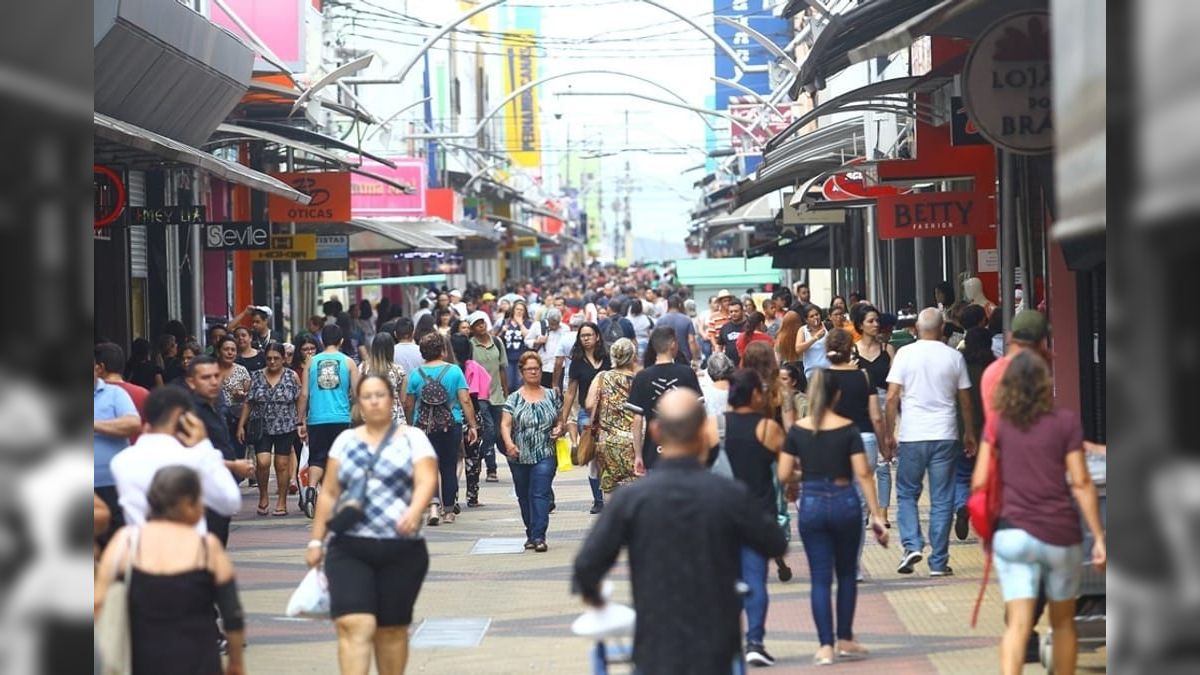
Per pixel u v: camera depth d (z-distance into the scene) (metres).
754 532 13.08
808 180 55.12
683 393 13.32
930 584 24.41
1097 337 28.98
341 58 80.00
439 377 33.62
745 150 101.75
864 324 29.59
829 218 65.12
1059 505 15.90
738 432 20.44
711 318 61.00
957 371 24.91
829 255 78.06
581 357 33.75
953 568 25.53
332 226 61.34
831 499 19.52
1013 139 21.70
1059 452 15.91
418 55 58.22
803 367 35.00
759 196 57.88
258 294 66.06
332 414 33.28
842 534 19.67
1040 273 37.62
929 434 24.72
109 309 46.41
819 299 95.69
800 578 26.00
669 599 12.88
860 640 20.88
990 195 37.56
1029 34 21.61
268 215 51.75
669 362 25.72
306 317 77.69
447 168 134.38
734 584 13.06
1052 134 21.64
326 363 33.22
